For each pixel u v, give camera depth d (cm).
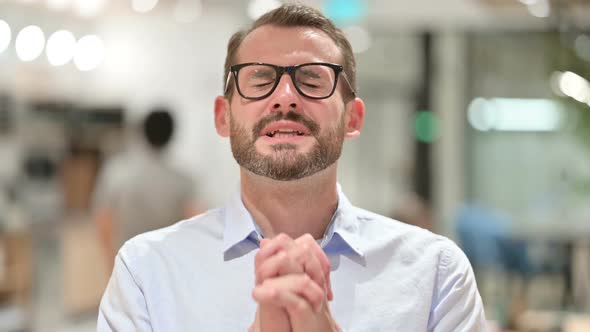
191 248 171
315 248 146
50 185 608
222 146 739
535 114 806
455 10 768
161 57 718
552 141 802
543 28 774
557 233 712
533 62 800
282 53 163
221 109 181
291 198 166
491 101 817
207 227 174
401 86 829
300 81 162
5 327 541
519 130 812
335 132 162
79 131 643
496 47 808
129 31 692
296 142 159
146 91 713
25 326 566
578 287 699
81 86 655
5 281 553
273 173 159
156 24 710
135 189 432
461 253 176
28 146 598
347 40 177
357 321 166
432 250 174
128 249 171
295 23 168
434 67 820
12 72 582
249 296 166
